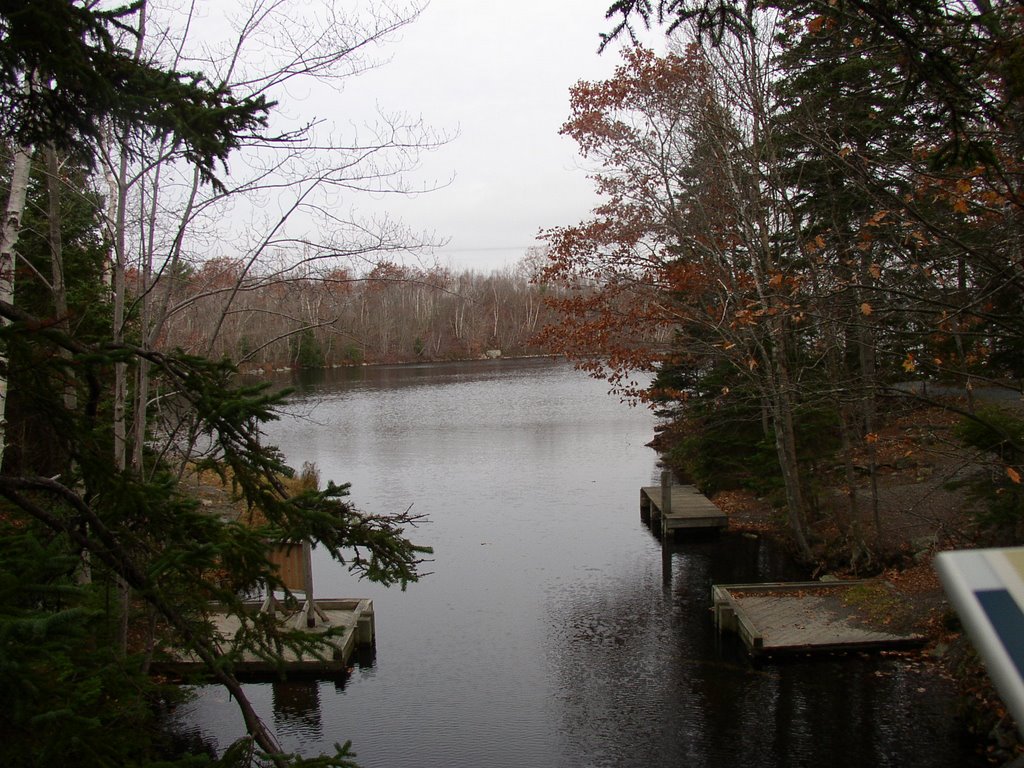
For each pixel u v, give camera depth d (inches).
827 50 381.4
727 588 597.6
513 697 477.7
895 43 225.1
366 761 407.2
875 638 504.1
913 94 244.1
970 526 574.2
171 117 162.1
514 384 2568.9
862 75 410.3
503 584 695.7
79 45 149.2
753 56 616.4
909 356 363.6
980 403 602.5
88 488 176.7
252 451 169.8
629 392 780.0
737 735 418.9
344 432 1658.5
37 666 116.0
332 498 191.6
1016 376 438.3
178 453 373.4
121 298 340.8
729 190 690.2
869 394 424.8
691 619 596.4
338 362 2242.9
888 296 401.4
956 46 209.5
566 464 1264.8
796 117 513.7
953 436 477.4
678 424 1031.6
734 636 544.7
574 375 2837.1
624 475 1167.0
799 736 411.8
